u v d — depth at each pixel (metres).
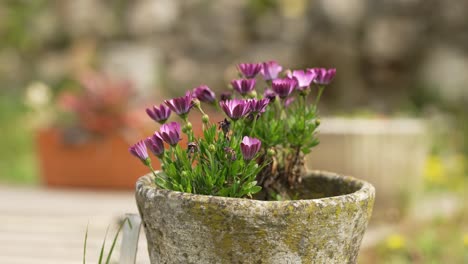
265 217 2.28
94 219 5.79
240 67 2.86
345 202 2.39
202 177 2.52
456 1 11.62
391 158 5.61
